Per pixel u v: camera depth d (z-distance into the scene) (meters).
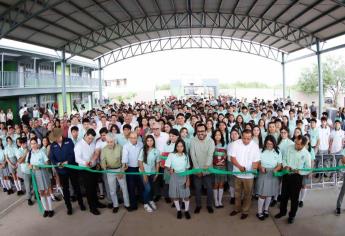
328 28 14.32
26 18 10.52
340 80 32.91
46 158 5.67
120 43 21.28
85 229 4.98
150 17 16.50
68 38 16.25
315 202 5.73
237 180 5.14
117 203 5.61
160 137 5.97
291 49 21.00
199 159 5.20
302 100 28.36
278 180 5.07
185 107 10.91
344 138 7.19
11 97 18.80
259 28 17.69
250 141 5.00
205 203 5.84
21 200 6.54
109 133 5.55
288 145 5.26
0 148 7.03
